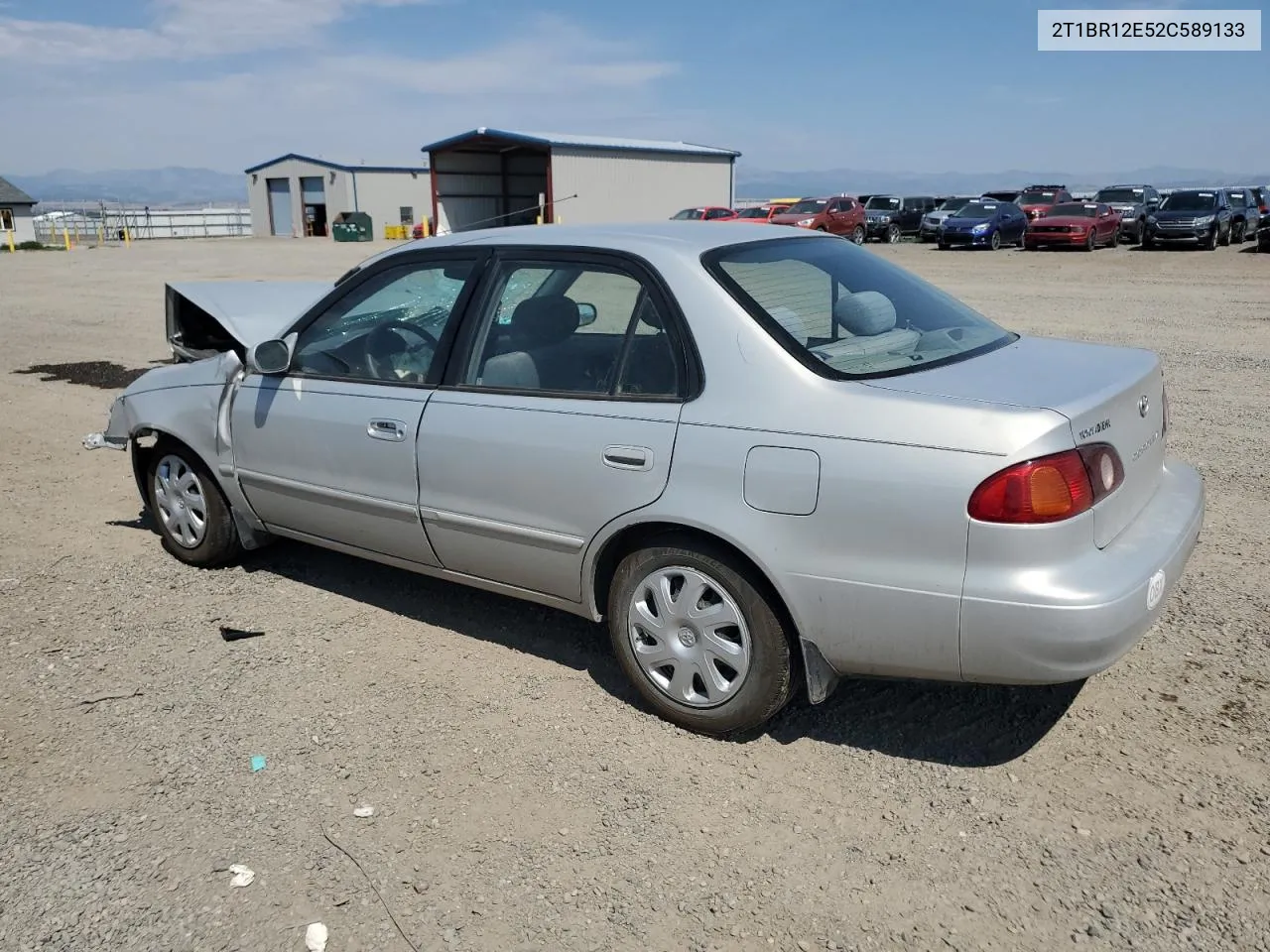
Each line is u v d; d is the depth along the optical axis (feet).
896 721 11.89
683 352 11.16
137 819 10.27
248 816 10.30
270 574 16.65
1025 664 9.61
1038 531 9.38
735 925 8.74
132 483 21.95
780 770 10.97
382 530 13.93
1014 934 8.54
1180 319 44.78
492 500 12.50
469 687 12.85
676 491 10.91
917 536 9.73
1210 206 94.12
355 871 9.48
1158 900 8.86
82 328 47.47
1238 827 9.77
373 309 14.11
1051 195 118.11
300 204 194.59
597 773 10.96
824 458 10.08
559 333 12.19
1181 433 23.89
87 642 14.24
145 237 199.31
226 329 18.42
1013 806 10.21
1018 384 10.43
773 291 11.43
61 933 8.75
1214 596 14.78
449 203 151.33
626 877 9.35
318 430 14.17
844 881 9.24
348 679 13.08
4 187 166.81
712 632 11.23
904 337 11.69
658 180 150.61
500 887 9.25
